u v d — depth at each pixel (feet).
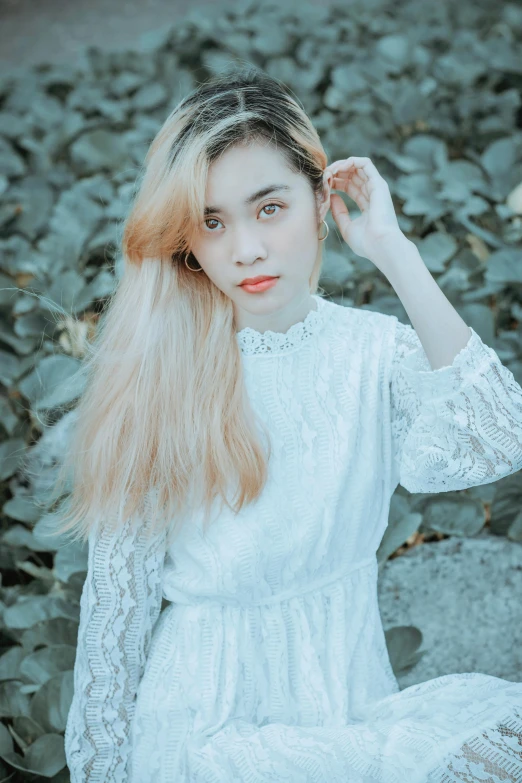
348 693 4.88
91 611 4.76
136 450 4.66
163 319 4.70
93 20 24.93
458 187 10.37
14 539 7.98
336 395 4.81
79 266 10.04
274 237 4.33
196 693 4.66
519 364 8.34
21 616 7.02
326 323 4.96
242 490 4.62
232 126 4.16
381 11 16.92
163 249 4.55
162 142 4.34
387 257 4.71
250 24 16.01
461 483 4.56
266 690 4.75
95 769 4.78
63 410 7.88
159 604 5.00
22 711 6.26
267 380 4.80
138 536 4.76
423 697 4.46
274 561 4.70
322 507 4.72
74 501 5.02
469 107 12.54
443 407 4.41
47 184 12.49
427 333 4.51
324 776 4.08
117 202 10.44
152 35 17.10
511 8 16.26
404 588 7.61
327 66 14.34
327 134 12.12
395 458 5.02
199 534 4.74
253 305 4.46
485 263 9.31
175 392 4.68
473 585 7.55
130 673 4.85
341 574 4.91
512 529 7.70
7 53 23.44
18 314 9.77
